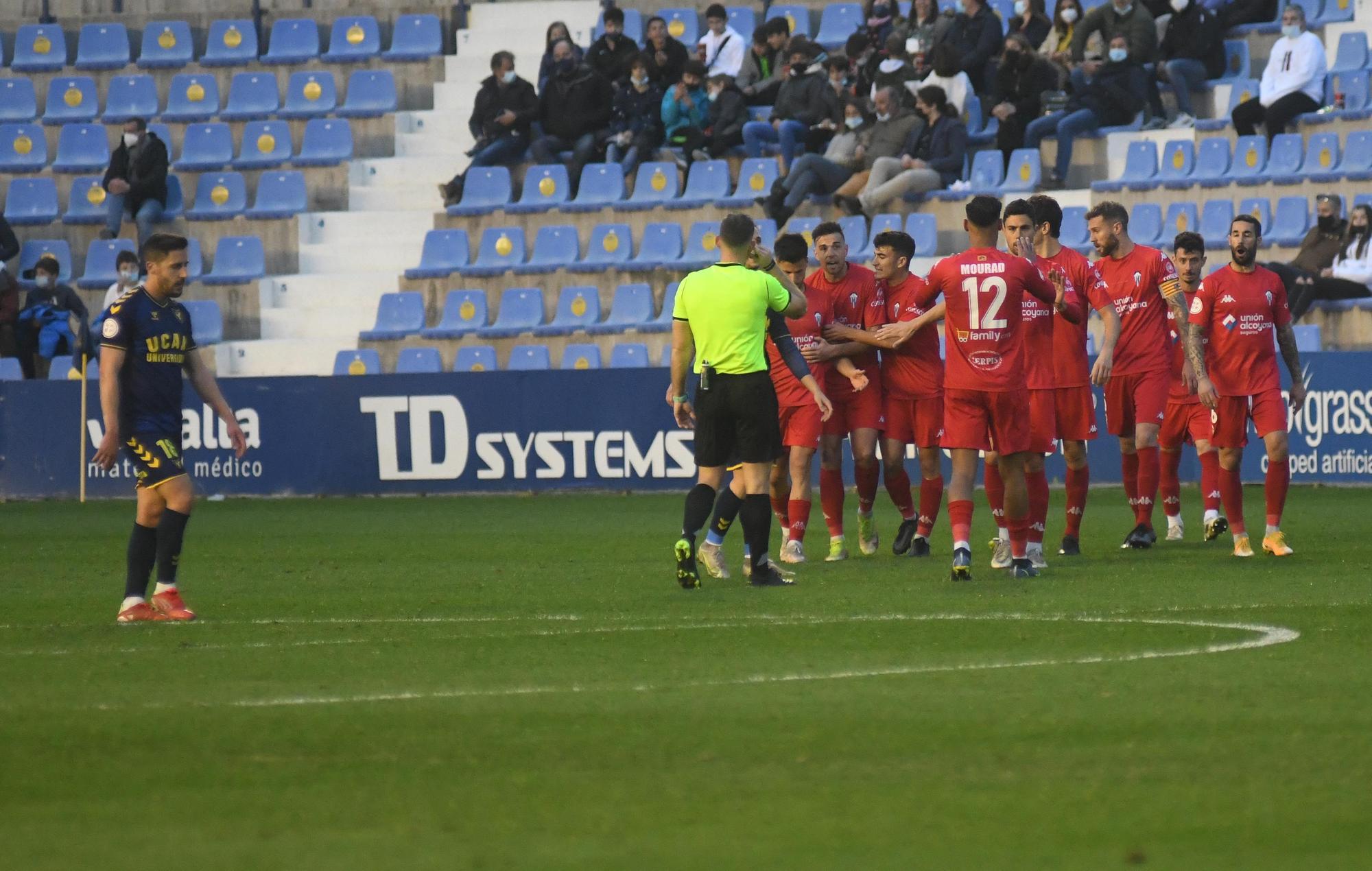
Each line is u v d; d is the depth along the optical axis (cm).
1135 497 4209
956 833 1505
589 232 8169
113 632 2889
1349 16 8181
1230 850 1442
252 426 6869
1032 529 3744
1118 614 2883
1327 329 6706
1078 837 1489
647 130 8362
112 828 1553
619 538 4731
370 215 8488
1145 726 1938
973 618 2853
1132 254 4153
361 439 6806
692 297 3322
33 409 7006
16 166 8981
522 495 6669
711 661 2444
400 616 3056
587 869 1406
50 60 9725
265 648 2648
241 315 8262
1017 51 7838
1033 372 3719
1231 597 3094
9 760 1836
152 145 8500
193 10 10094
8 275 7775
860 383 3900
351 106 9188
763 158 8100
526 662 2467
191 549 4609
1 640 2786
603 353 7644
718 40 8594
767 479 3375
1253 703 2062
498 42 9450
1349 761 1759
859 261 7562
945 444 3397
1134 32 7794
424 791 1684
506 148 8500
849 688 2200
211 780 1738
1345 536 4319
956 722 1970
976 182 7812
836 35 9069
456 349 7794
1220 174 7550
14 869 1425
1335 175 7244
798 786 1686
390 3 9838
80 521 5875
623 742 1892
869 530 4109
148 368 2998
